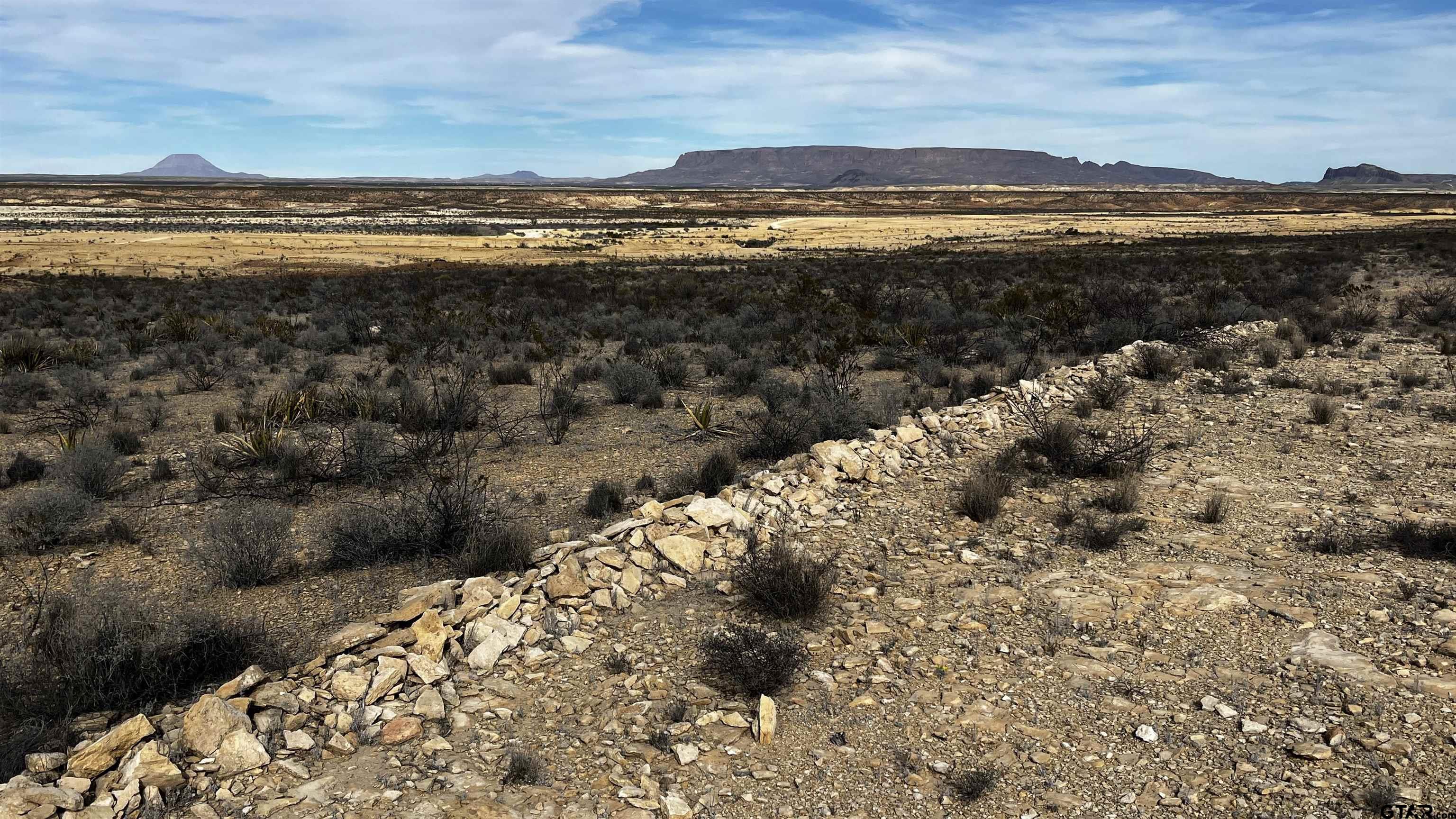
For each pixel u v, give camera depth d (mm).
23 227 83250
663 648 5516
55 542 7672
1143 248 60469
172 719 4539
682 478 9188
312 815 3895
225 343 21984
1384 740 4188
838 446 9336
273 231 81938
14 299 33406
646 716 4730
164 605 6180
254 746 4242
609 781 4168
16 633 5816
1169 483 8781
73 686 4855
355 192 189375
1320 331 18844
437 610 5664
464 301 32688
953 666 5180
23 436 12102
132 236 70500
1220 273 36531
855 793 4059
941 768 4215
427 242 68375
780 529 7613
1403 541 6758
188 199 158000
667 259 57812
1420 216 113938
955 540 7387
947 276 39062
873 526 7797
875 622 5789
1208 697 4695
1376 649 5094
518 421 11922
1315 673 4871
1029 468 9398
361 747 4445
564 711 4809
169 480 9758
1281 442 10281
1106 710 4648
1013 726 4539
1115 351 17812
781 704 4840
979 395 13945
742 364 16281
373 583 6652
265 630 5691
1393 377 14078
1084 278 36656
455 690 5000
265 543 6922
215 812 3895
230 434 12031
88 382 14602
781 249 70250
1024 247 65625
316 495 9125
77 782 3957
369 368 18219
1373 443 10008
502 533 7098
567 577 6172
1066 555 6906
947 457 10055
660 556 6770
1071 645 5383
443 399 12898
